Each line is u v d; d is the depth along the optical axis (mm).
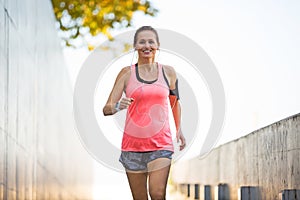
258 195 8992
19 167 7863
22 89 8344
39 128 10836
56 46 16016
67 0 20094
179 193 16969
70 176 20656
